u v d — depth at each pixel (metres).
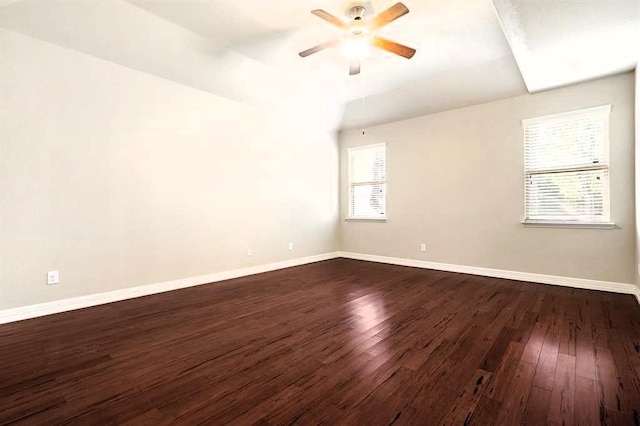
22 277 2.75
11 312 2.70
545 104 3.88
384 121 5.36
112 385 1.72
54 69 2.89
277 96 4.59
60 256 2.95
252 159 4.63
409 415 1.46
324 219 5.84
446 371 1.85
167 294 3.55
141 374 1.83
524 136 4.04
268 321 2.69
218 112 4.20
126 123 3.37
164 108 3.67
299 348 2.17
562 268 3.80
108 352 2.12
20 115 2.72
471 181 4.49
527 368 1.87
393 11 2.29
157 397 1.61
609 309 2.92
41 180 2.84
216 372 1.85
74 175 3.03
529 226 4.03
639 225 3.02
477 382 1.73
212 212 4.15
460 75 4.05
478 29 3.03
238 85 4.14
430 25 2.96
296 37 3.26
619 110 3.42
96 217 3.17
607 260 3.53
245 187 4.54
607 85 3.47
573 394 1.61
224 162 4.28
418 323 2.62
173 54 3.41
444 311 2.92
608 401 1.55
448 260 4.74
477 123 4.42
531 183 4.02
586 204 3.64
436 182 4.83
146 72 3.50
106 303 3.22
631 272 3.39
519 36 2.61
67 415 1.47
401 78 4.23
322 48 2.80
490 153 4.31
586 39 2.66
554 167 3.83
